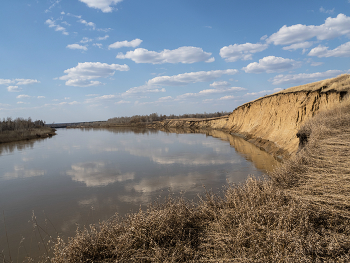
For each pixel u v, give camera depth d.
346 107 13.41
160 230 4.91
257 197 5.70
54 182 14.30
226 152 22.09
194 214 5.85
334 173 6.21
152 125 106.88
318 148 8.54
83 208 9.72
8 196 11.95
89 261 4.43
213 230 5.14
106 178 14.50
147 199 10.23
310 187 5.58
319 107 18.48
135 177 14.30
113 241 4.84
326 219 4.38
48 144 38.41
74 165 19.33
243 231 4.33
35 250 6.54
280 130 22.78
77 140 45.03
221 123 62.81
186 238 4.90
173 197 10.11
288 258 3.41
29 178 15.56
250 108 41.56
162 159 19.95
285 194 5.43
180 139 37.75
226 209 5.72
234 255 4.06
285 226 4.23
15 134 48.97
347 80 18.30
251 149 23.62
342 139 8.98
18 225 8.48
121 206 9.60
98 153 25.59
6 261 6.00
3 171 18.08
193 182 12.41
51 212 9.53
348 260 3.33
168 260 4.15
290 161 7.56
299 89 23.66
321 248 3.62
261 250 3.85
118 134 59.84
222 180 12.44
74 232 7.54
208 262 4.05
